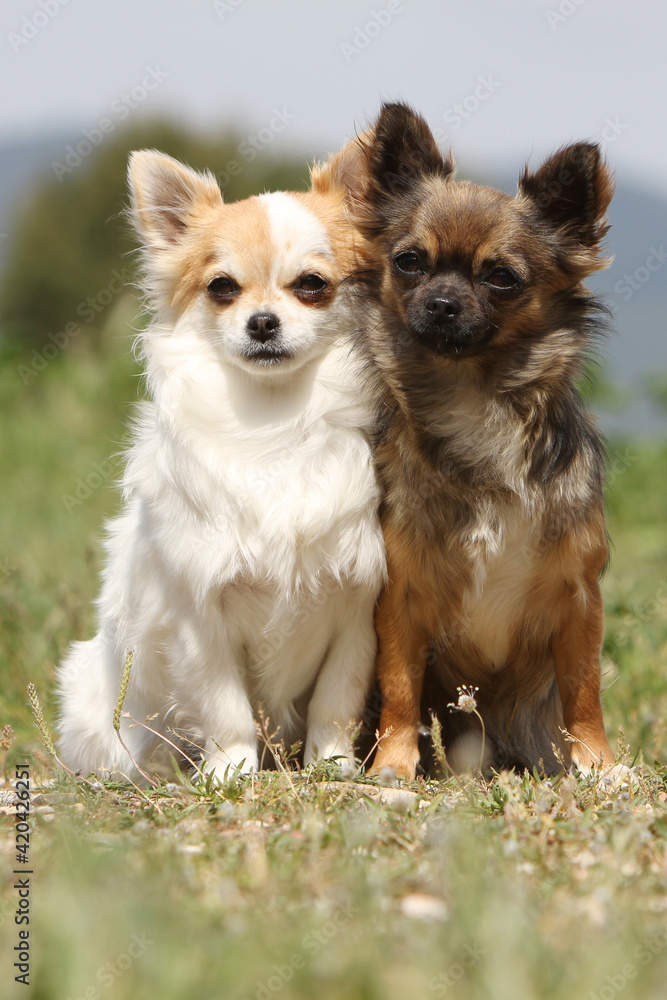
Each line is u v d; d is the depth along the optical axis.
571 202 6.85
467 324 6.40
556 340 6.72
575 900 4.11
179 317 7.05
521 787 5.75
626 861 4.51
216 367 6.76
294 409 6.61
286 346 6.47
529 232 6.75
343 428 6.68
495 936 3.54
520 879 4.22
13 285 43.31
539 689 7.33
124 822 5.18
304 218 6.91
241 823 5.16
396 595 6.75
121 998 3.36
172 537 6.62
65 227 42.75
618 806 5.40
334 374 6.70
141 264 7.45
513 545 6.59
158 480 6.72
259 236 6.78
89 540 12.19
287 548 6.44
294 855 4.53
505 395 6.62
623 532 15.73
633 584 11.27
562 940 3.69
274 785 5.69
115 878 4.11
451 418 6.62
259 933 3.64
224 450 6.58
